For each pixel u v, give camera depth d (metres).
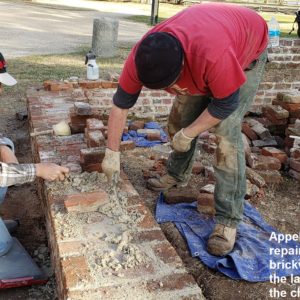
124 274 1.99
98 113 4.61
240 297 2.45
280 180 3.84
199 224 2.99
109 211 2.46
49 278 2.78
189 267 2.62
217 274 2.58
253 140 4.67
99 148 2.99
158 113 5.15
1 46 10.24
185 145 2.40
